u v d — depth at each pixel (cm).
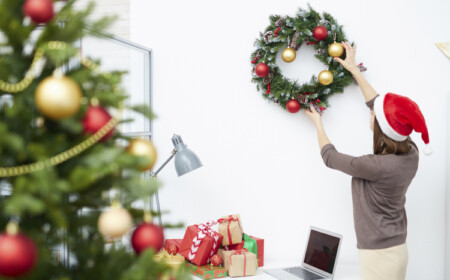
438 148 217
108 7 271
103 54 269
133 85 252
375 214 175
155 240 86
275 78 221
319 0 226
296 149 231
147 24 246
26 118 75
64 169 77
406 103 166
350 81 213
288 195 233
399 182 170
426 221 219
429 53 216
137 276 75
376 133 177
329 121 226
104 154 74
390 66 220
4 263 63
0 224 74
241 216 238
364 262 177
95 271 82
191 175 243
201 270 194
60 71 74
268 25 232
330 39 212
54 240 81
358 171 175
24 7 72
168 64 244
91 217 86
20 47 76
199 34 240
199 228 204
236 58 236
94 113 78
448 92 212
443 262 217
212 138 240
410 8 217
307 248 216
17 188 65
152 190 80
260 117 235
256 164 236
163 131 246
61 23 90
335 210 228
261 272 206
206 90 240
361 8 221
